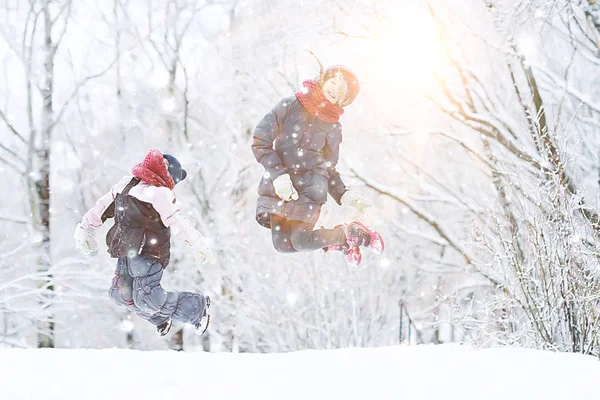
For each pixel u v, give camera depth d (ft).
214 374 16.85
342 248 20.89
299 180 19.85
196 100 81.51
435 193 56.95
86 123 84.43
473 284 57.67
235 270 68.64
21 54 80.33
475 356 18.94
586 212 32.32
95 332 78.95
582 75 53.42
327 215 68.80
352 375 15.96
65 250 79.77
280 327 68.90
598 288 26.37
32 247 76.64
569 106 52.80
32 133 79.87
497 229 33.78
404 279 74.23
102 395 14.24
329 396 13.66
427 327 77.30
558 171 31.40
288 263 67.77
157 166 18.86
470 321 35.94
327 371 16.61
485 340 29.48
